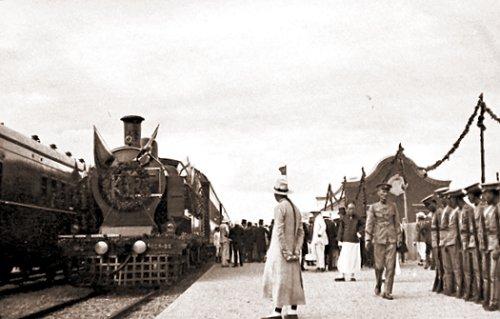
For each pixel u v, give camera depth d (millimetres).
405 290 11680
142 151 15289
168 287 14727
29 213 13781
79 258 14031
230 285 13406
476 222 8891
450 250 10227
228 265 23766
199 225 23734
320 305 9109
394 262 10195
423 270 18406
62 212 16469
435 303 9297
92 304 11508
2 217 12172
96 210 15977
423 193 41531
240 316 8008
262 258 28656
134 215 14992
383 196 10477
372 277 15570
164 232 15328
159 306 10906
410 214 41031
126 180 15055
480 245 8695
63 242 13781
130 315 9633
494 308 8281
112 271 13734
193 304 9531
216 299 10312
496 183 8484
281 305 7430
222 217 38844
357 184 42500
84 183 16844
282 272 7504
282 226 7543
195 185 21500
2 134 12578
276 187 7809
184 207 16641
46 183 15359
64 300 12039
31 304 11359
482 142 13516
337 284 13297
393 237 10320
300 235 7734
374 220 10477
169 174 16312
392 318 7547
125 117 17484
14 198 13008
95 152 15328
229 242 24984
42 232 14727
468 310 8352
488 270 8469
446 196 10836
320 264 18859
